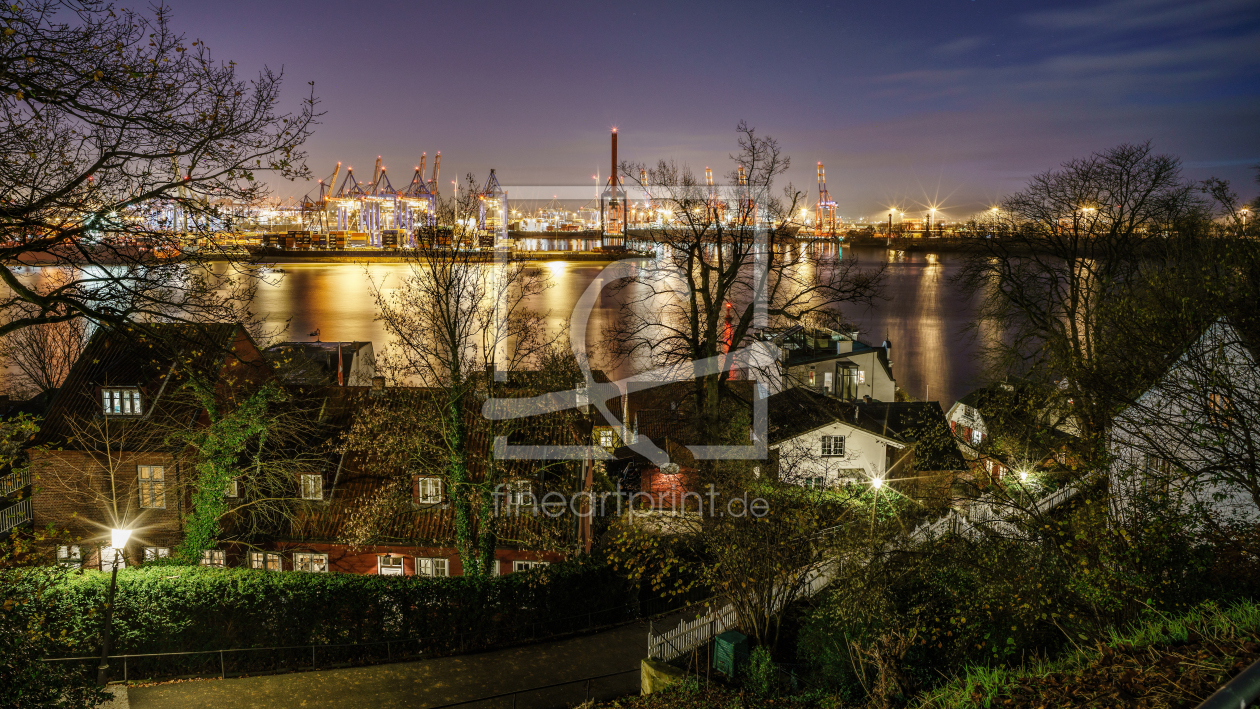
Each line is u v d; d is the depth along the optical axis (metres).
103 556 27.91
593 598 23.97
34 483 27.33
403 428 25.45
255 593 20.77
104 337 29.88
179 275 15.12
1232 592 15.32
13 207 12.72
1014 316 40.94
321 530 28.53
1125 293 29.34
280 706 17.67
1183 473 15.75
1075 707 8.27
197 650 20.30
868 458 34.16
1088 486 21.05
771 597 20.16
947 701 10.75
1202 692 7.50
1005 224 39.72
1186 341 16.31
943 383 80.38
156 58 13.00
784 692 16.88
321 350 51.81
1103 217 36.47
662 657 19.41
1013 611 17.89
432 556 28.28
